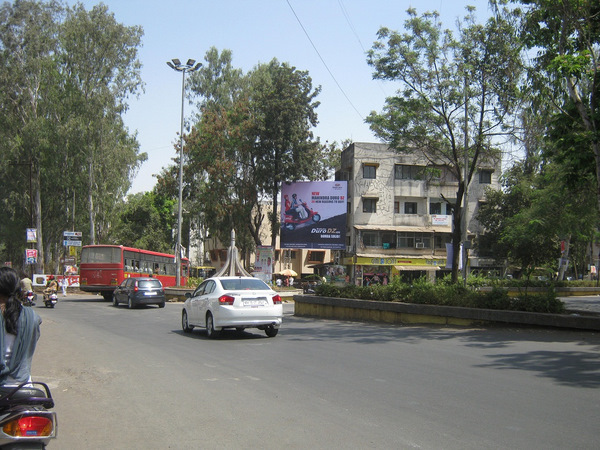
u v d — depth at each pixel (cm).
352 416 645
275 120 4619
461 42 1984
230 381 862
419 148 2223
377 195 5153
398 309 1766
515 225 3966
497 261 4809
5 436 372
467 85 1983
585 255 5500
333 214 4566
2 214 4953
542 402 692
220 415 663
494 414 641
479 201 5231
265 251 3684
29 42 4391
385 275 5138
